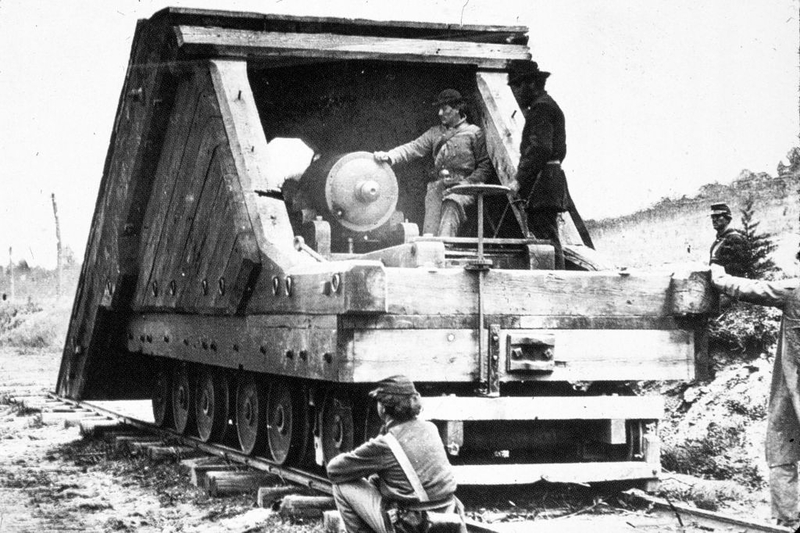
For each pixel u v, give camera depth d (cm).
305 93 1029
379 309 610
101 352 1208
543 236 768
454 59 915
